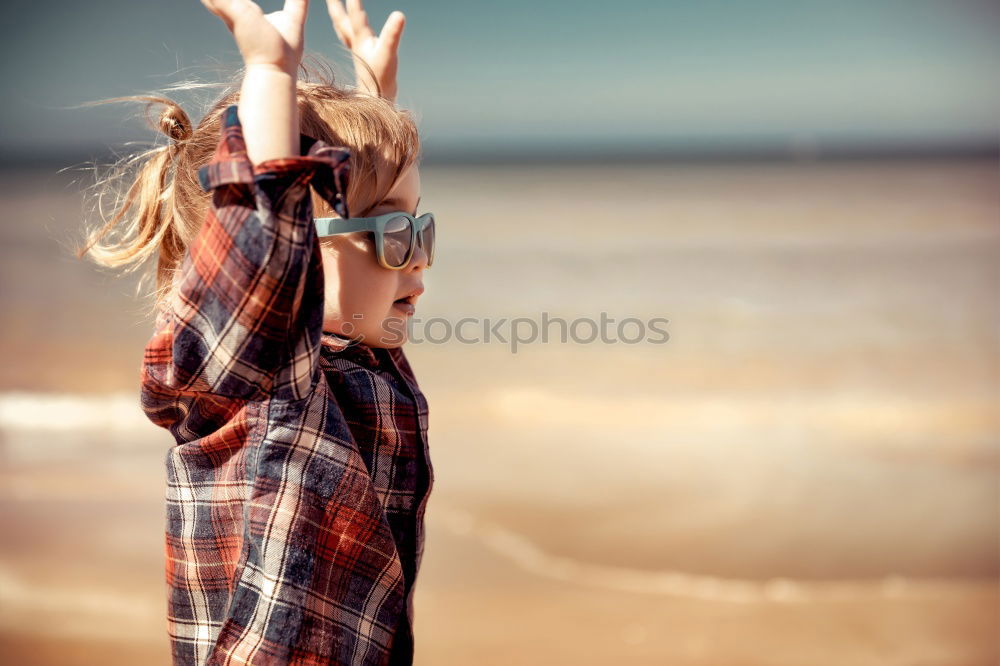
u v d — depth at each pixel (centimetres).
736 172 5494
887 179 4244
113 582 456
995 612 422
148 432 712
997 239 1975
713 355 991
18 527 518
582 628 411
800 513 541
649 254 1833
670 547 494
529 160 9306
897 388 866
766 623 414
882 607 430
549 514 539
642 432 721
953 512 543
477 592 445
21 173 4906
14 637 401
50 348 1008
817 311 1255
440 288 1455
